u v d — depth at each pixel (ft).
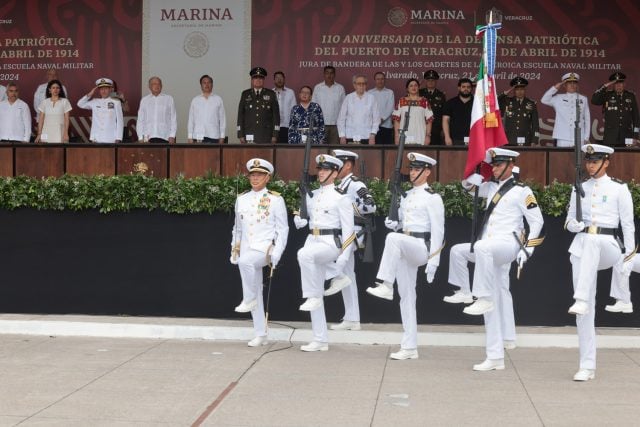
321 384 38.47
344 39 81.05
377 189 51.90
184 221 53.06
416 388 37.83
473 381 39.24
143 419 33.01
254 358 44.06
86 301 53.72
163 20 82.94
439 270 51.85
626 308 44.32
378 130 72.54
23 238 54.08
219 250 52.85
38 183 53.52
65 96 75.25
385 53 80.74
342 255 45.16
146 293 53.36
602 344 48.08
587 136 71.10
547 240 51.29
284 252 52.49
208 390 37.29
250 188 52.42
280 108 75.05
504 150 42.19
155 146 63.52
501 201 42.14
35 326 50.47
